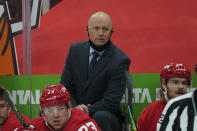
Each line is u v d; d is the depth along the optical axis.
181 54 10.03
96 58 8.98
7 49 10.16
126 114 9.43
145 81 9.80
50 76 10.05
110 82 8.80
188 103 5.65
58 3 10.20
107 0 10.12
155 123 8.06
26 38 10.20
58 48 10.26
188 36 9.99
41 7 10.18
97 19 8.84
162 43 10.06
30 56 10.20
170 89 7.76
